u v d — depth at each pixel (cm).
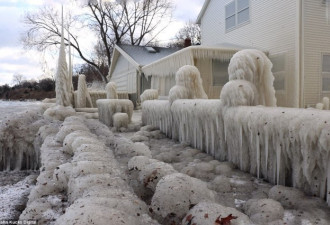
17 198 284
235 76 401
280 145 282
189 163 393
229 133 374
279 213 211
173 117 595
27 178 360
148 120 780
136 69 1686
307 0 1006
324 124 233
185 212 168
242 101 359
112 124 840
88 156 232
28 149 442
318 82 1040
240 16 1296
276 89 1109
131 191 188
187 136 529
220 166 356
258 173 323
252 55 404
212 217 147
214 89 1073
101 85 2958
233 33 1352
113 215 128
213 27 1523
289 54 1045
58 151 304
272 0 1113
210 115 428
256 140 318
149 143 564
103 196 160
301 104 1012
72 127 368
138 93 1725
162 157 420
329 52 1048
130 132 753
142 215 152
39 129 436
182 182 182
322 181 245
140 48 2034
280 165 286
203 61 1053
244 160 349
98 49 3294
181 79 593
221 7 1441
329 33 1045
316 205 233
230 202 254
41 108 928
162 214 169
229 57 1041
